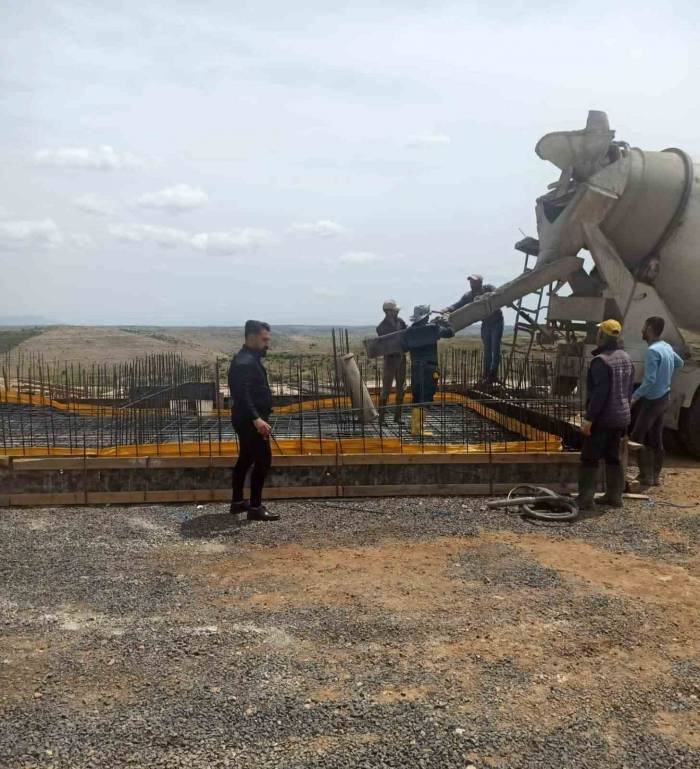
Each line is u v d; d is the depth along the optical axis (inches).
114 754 108.8
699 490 285.1
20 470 250.2
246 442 230.2
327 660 140.2
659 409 280.2
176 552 203.8
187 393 407.2
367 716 120.0
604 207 339.0
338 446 268.5
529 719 120.0
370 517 238.7
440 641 149.3
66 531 221.3
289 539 216.2
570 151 345.1
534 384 348.2
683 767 108.0
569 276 364.8
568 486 270.4
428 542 214.5
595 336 357.4
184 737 113.3
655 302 347.6
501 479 267.0
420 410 310.7
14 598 169.0
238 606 166.4
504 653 144.1
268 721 118.1
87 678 131.9
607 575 189.3
